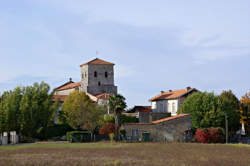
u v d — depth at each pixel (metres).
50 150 48.03
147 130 67.38
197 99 75.19
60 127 76.31
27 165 32.28
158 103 102.00
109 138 70.06
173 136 67.94
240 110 81.94
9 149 51.16
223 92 85.94
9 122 70.94
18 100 74.25
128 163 33.25
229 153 43.22
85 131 74.81
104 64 105.06
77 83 110.69
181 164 32.50
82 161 34.91
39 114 72.69
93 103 83.06
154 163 33.25
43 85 76.56
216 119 72.69
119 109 67.94
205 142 64.25
